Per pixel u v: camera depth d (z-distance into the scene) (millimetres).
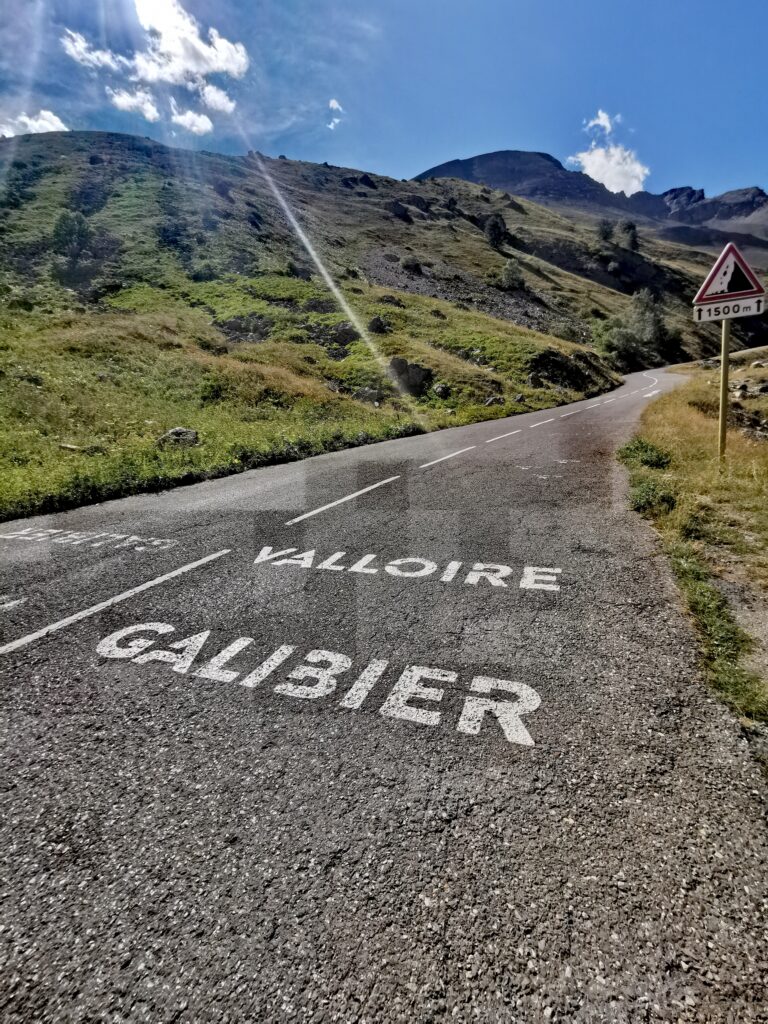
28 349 19938
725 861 1737
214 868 1769
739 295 7699
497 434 15078
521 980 1412
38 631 3520
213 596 4016
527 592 3906
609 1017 1323
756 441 11211
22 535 5832
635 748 2256
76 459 10070
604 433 13609
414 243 88188
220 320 34125
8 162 70438
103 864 1798
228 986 1423
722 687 2652
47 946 1543
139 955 1512
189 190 68125
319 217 87812
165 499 7684
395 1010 1354
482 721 2467
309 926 1569
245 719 2549
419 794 2051
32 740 2447
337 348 32125
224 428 14867
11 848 1867
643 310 77750
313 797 2057
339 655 3100
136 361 20766
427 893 1654
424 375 27406
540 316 65938
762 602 3627
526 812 1946
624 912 1579
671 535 5020
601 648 3066
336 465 10516
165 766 2254
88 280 38938
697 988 1386
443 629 3369
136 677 2941
